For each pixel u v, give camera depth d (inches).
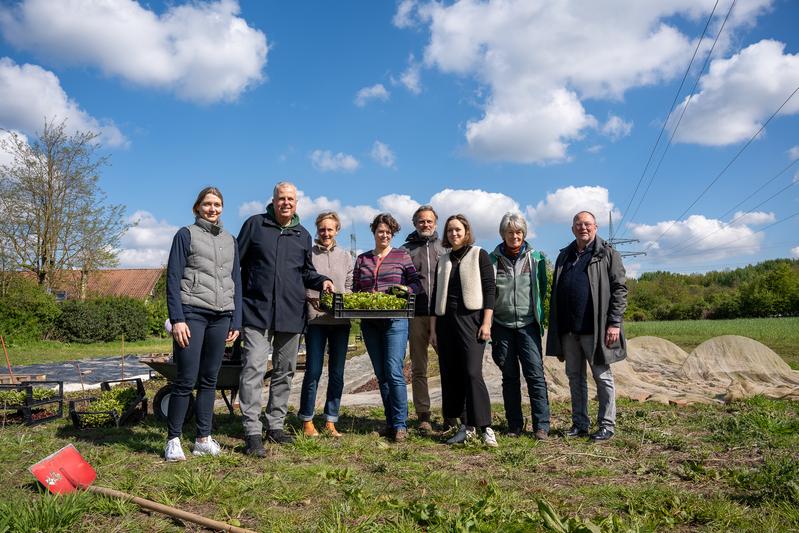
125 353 864.9
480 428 202.1
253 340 191.5
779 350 776.9
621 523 118.3
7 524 115.1
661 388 334.6
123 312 1146.0
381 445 195.9
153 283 1828.2
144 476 153.9
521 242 223.5
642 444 198.8
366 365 489.1
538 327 219.9
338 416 238.2
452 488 148.5
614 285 211.2
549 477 160.7
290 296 195.6
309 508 133.6
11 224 1090.1
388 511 129.8
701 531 118.3
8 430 225.3
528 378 218.1
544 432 213.9
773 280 2689.5
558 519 114.3
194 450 185.2
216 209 188.2
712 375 369.7
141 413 250.4
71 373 569.0
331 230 225.9
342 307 199.5
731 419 227.6
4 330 988.6
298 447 192.9
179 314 176.4
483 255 211.6
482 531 114.7
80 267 1171.3
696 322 2177.7
